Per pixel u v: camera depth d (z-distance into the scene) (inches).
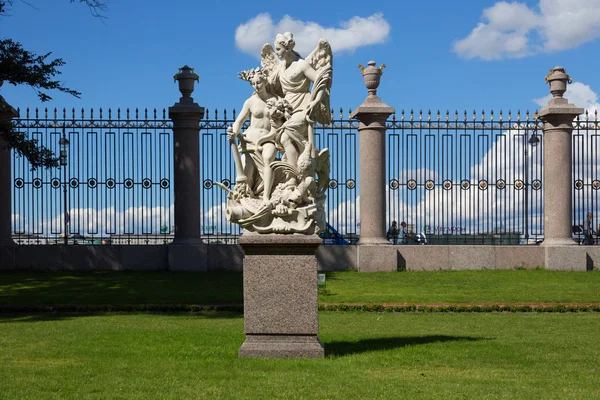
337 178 920.9
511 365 357.1
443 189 925.8
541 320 542.0
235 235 921.5
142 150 904.3
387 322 528.7
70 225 905.5
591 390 301.4
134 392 295.1
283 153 392.5
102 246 892.0
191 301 649.0
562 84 916.0
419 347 404.5
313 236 373.4
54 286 753.0
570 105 903.1
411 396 288.7
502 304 619.5
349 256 888.3
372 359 367.2
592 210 928.3
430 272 869.8
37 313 584.1
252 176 389.7
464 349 398.3
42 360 363.9
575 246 887.1
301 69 394.0
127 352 384.2
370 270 874.8
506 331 480.7
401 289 731.4
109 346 403.5
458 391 297.6
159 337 435.2
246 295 373.7
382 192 896.3
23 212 902.4
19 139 773.9
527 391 298.4
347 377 323.3
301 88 396.2
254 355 370.6
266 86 402.6
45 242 908.0
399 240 976.3
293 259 371.9
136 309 600.1
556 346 412.5
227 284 768.9
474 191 927.0
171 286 752.3
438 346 408.8
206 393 292.5
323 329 488.7
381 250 877.8
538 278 820.0
